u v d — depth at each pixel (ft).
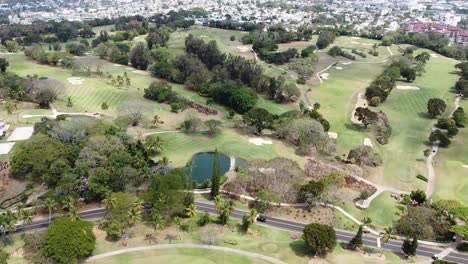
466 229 393.29
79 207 422.41
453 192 495.00
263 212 432.25
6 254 333.62
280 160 500.74
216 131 621.72
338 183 481.05
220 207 403.54
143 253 359.46
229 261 354.54
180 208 406.62
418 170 546.26
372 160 544.62
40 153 454.40
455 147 611.47
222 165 525.34
